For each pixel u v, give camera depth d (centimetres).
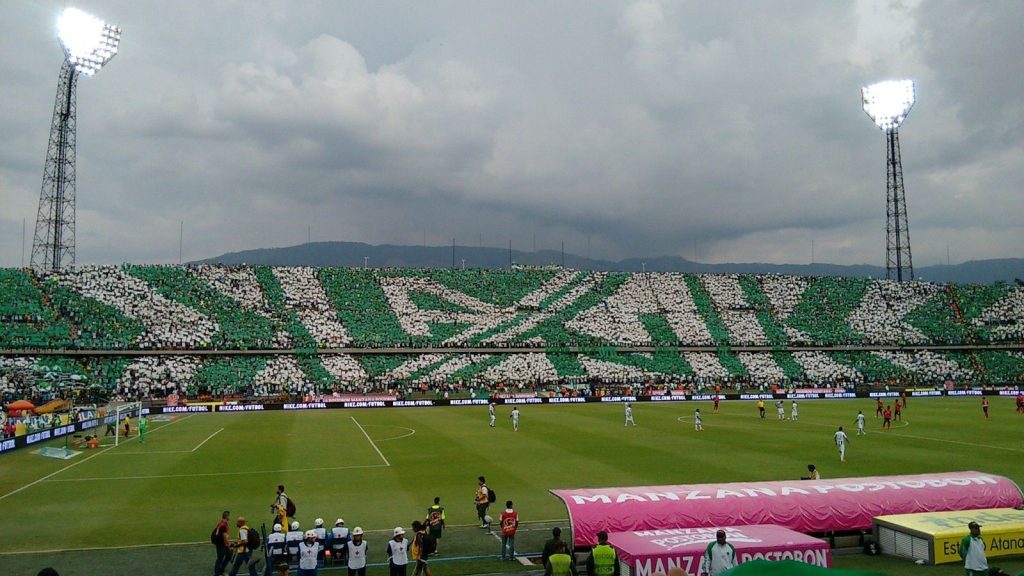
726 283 13462
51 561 2595
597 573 2078
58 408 7106
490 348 11088
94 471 4328
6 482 4003
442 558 2655
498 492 3697
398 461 4653
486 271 13150
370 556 2698
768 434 5972
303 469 4372
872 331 12281
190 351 9731
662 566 2297
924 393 10300
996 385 11006
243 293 11119
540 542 2848
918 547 2542
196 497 3616
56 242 10619
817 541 2400
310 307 11200
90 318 9725
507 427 6594
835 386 10769
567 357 11112
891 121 13662
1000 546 2566
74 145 10806
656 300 12850
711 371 11088
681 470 4253
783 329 12244
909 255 13838
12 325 9238
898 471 4228
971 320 12556
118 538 2884
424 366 10456
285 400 8900
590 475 4122
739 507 2638
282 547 2514
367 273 12444
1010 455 4794
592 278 13338
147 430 6444
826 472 4184
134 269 10994
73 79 10731
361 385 9812
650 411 8250
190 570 2503
